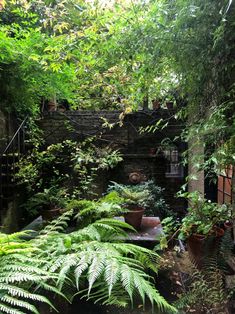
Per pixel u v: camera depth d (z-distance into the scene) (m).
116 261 1.29
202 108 2.00
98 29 2.30
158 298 1.23
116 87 3.59
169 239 2.35
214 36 1.53
